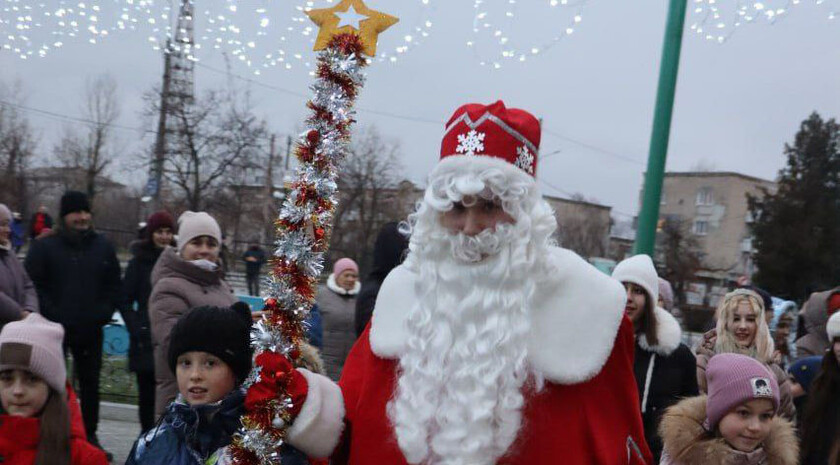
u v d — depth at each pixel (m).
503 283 2.03
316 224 2.21
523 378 1.99
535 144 2.19
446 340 2.03
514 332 2.01
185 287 4.48
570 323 2.06
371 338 2.23
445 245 2.10
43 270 5.46
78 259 5.50
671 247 31.77
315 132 2.23
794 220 35.59
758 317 4.50
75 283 5.47
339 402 2.21
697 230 53.34
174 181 24.30
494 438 1.96
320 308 5.88
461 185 2.03
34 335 2.96
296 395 2.13
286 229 2.22
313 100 2.25
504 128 2.11
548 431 2.02
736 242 52.22
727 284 39.66
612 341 2.06
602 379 2.08
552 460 2.00
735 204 52.47
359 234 29.27
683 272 30.09
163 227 5.57
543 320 2.07
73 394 3.21
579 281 2.11
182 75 21.50
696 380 4.34
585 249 45.47
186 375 2.70
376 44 2.27
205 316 2.73
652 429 4.19
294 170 2.25
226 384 2.72
